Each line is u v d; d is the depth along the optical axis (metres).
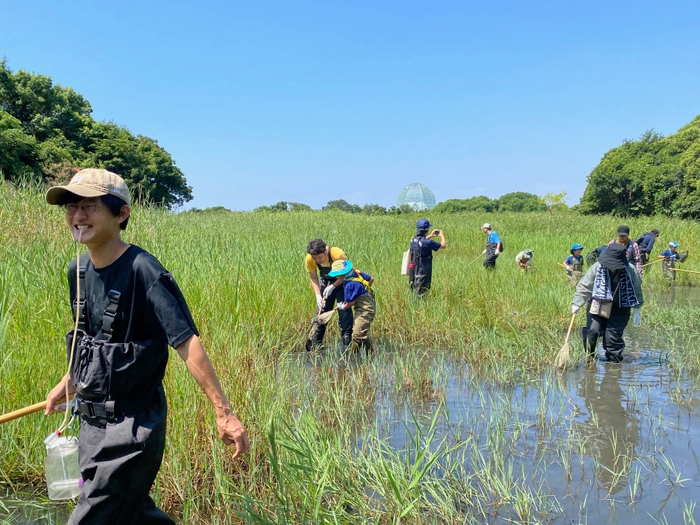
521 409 5.21
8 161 22.02
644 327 9.07
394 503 3.34
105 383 2.30
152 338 2.34
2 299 4.66
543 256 16.72
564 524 3.29
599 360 7.05
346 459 3.77
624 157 46.22
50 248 6.06
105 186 2.30
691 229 21.08
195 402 3.94
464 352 7.22
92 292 2.37
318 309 7.28
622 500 3.57
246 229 15.70
